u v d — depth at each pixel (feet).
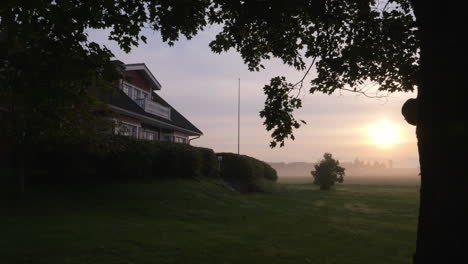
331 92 28.32
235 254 32.78
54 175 62.18
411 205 89.56
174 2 24.64
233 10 25.52
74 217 45.62
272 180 142.72
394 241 42.65
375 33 25.88
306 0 24.40
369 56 26.25
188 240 37.42
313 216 62.44
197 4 25.49
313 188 164.35
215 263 29.71
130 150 69.62
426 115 9.09
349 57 26.53
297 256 33.17
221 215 56.95
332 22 26.05
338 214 67.97
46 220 42.65
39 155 61.31
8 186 54.85
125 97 90.63
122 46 24.85
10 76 22.54
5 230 36.55
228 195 80.07
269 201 83.71
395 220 61.87
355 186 199.31
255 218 56.29
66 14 20.93
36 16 21.09
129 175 70.33
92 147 57.82
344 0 25.68
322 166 155.22
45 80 22.41
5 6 19.93
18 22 20.81
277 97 26.73
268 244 37.70
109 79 22.86
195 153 86.48
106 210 51.98
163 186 71.05
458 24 8.50
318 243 39.52
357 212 73.00
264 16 24.58
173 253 31.94
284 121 26.78
